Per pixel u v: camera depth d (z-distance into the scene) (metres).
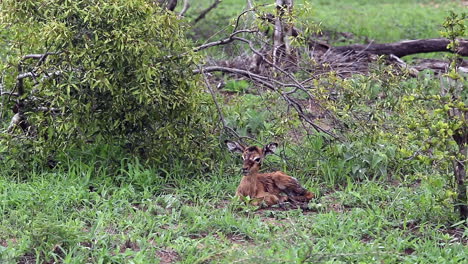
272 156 14.28
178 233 10.55
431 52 22.64
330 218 11.10
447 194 10.83
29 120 13.25
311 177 13.54
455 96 11.11
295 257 9.40
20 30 13.05
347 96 13.70
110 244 10.12
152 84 12.79
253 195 12.05
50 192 11.88
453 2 40.00
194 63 13.09
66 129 12.68
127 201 11.65
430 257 9.74
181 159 13.59
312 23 14.03
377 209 11.54
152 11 12.74
